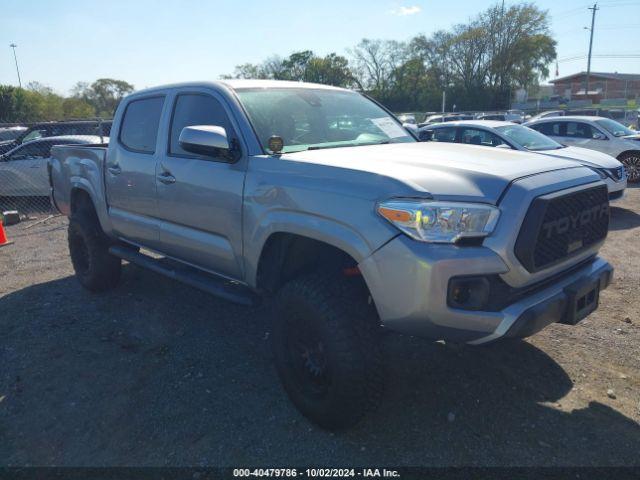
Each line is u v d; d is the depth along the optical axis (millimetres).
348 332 2836
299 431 3166
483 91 63938
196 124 3973
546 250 2785
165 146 4184
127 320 4871
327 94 4324
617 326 4504
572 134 13039
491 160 3125
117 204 4836
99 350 4289
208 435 3162
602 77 81062
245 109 3672
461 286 2613
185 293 5508
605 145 12539
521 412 3291
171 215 4125
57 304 5340
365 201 2756
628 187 12172
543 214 2684
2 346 4418
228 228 3584
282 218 3133
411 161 3084
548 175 2932
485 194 2713
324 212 2902
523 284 2730
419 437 3068
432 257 2529
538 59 62625
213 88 3896
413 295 2572
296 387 3232
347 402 2885
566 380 3650
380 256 2656
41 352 4285
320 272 3100
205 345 4320
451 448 2971
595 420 3201
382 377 2895
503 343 4176
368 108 4496
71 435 3215
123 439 3158
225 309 5078
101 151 5035
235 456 2969
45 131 15570
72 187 5547
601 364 3865
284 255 3322
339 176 2945
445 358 3963
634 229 8219
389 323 2719
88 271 5477
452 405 3375
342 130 4031
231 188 3506
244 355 4137
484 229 2639
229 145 3539
